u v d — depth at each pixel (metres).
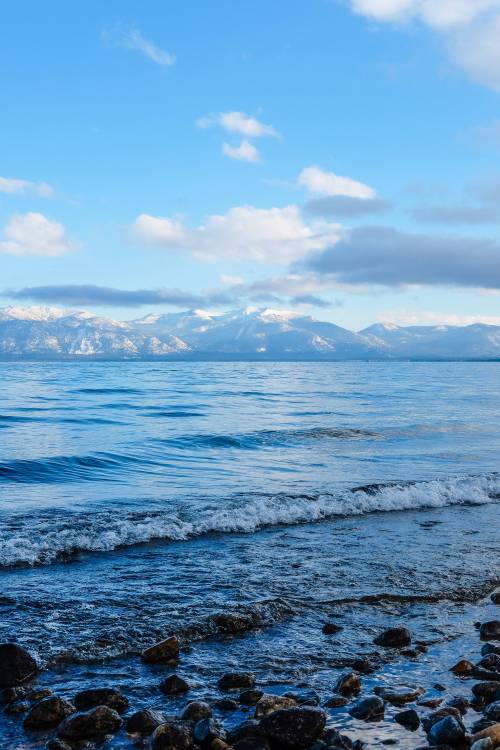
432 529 11.45
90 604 7.17
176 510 11.88
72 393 48.00
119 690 5.39
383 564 9.13
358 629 6.86
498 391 60.44
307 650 6.31
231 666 5.91
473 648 6.50
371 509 12.92
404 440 24.27
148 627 6.59
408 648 6.41
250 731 4.72
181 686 5.44
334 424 28.94
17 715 4.98
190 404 39.06
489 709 5.17
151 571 8.51
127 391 51.81
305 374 112.38
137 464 17.95
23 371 110.06
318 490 14.34
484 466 18.61
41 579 8.02
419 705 5.35
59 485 14.82
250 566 8.85
